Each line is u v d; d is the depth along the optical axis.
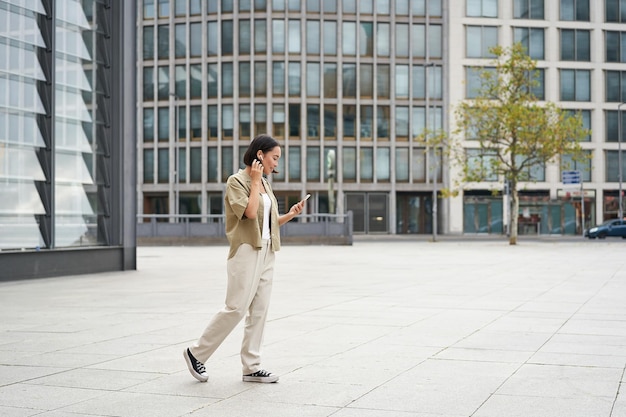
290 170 62.31
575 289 14.44
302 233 41.34
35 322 9.77
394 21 63.09
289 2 62.41
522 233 62.94
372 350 7.55
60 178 18.62
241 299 5.93
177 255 30.00
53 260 18.05
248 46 62.47
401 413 5.08
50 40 18.14
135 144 20.64
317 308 11.30
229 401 5.45
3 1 17.03
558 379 6.14
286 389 5.81
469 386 5.89
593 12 64.38
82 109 19.41
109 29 20.23
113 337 8.46
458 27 63.19
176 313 10.73
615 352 7.39
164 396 5.61
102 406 5.30
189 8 63.31
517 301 12.24
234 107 62.41
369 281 16.70
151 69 64.06
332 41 62.69
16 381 6.13
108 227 20.30
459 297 12.94
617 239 53.41
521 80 40.91
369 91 62.97
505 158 62.06
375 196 63.00
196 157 63.22
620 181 60.25
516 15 63.72
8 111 17.11
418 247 38.66
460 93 63.03
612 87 64.69
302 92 62.09
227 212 5.98
